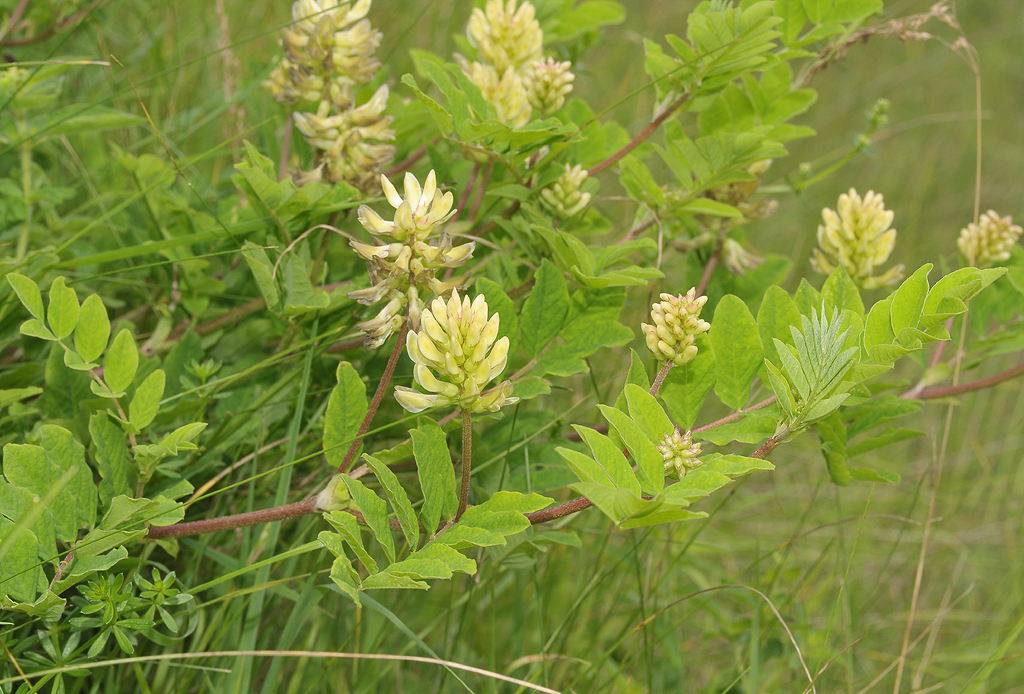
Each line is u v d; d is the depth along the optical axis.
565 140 0.58
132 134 0.71
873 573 0.79
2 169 0.66
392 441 0.61
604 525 0.66
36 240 0.63
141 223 0.66
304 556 0.59
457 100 0.56
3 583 0.49
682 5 1.27
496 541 0.49
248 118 0.71
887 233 0.61
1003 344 0.63
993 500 0.83
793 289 1.00
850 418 0.60
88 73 0.72
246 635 0.56
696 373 0.54
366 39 0.58
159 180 0.60
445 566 0.48
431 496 0.51
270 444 0.59
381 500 0.50
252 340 0.63
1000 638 0.71
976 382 0.62
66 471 0.51
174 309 0.63
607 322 0.56
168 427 0.58
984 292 0.64
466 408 0.50
